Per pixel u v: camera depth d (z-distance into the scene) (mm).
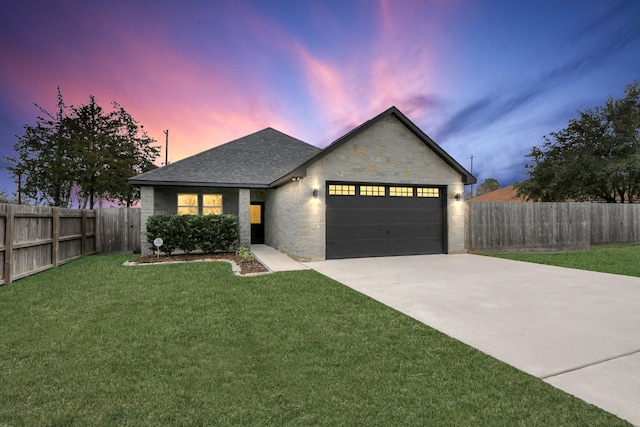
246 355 3438
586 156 20656
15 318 4547
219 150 15141
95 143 24234
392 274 7852
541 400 2619
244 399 2629
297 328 4223
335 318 4617
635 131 20188
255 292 6035
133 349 3564
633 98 20156
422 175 11211
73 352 3479
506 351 3551
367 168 10477
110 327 4219
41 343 3703
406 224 11203
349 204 10453
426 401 2609
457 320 4562
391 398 2650
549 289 6352
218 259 10148
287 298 5648
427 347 3646
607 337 3930
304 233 9727
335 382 2898
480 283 6891
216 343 3742
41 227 8023
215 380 2922
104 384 2840
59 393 2695
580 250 13344
